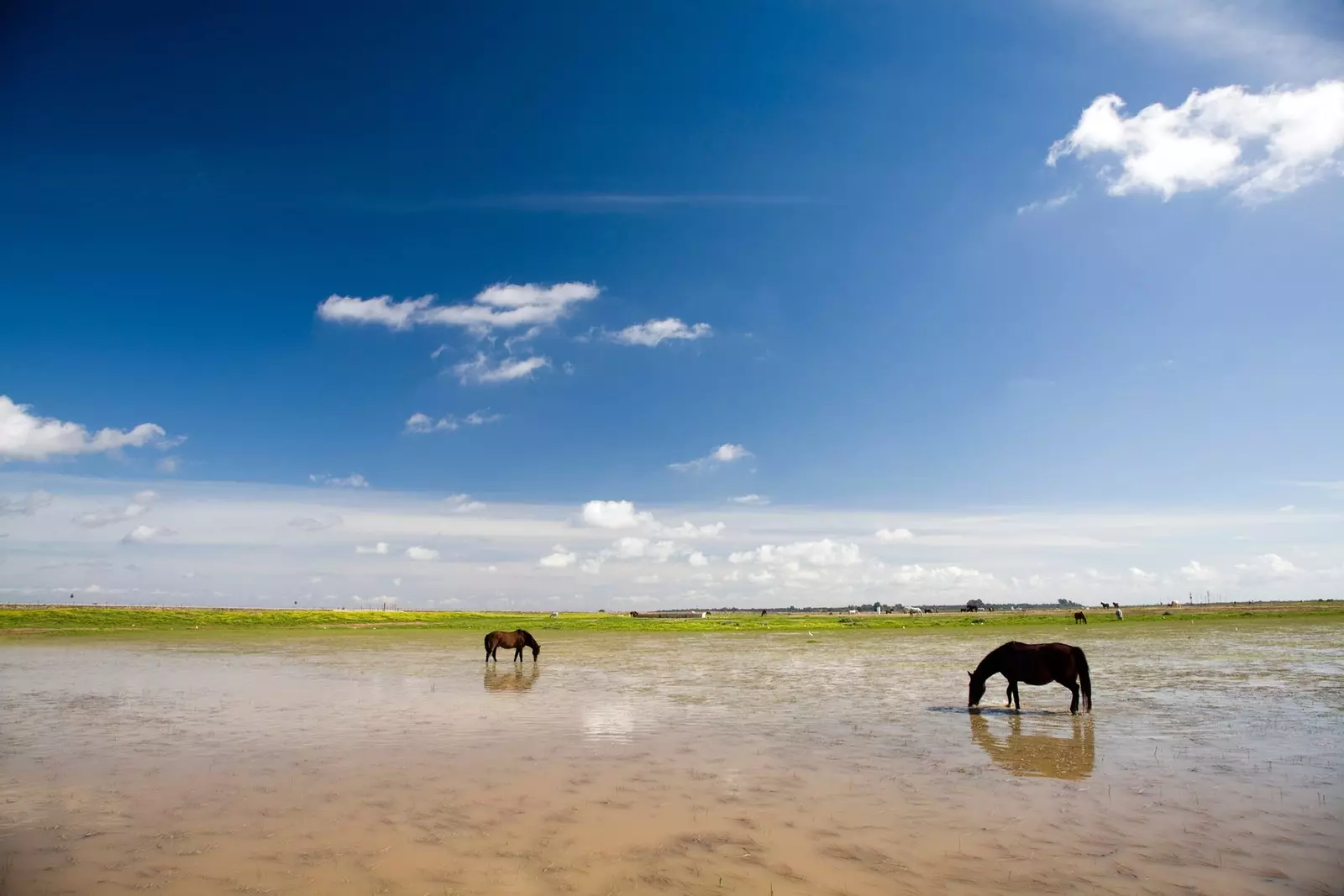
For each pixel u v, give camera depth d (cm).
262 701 1897
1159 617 7888
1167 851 753
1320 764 1109
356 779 1056
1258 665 2553
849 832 816
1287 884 667
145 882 683
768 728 1475
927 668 2806
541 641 5091
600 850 764
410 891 662
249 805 927
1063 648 1614
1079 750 1235
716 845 778
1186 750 1220
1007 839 792
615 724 1533
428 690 2139
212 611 8531
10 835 816
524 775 1079
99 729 1483
